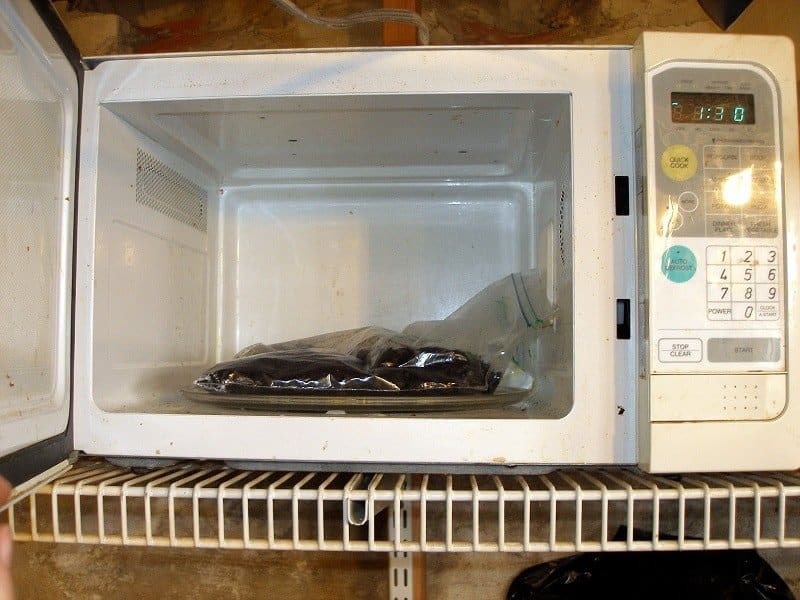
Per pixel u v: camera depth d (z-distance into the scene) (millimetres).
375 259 789
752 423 435
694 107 457
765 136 456
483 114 548
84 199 503
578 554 658
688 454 433
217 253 781
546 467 483
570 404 481
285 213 803
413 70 490
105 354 518
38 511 589
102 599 814
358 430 467
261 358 562
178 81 504
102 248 514
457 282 777
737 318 441
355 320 781
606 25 858
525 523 430
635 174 473
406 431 465
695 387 436
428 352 551
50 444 464
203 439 477
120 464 521
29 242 451
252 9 908
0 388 415
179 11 919
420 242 787
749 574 589
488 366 573
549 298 615
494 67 488
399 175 752
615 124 479
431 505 689
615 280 469
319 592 794
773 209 450
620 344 467
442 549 435
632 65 481
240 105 521
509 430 462
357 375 520
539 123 569
